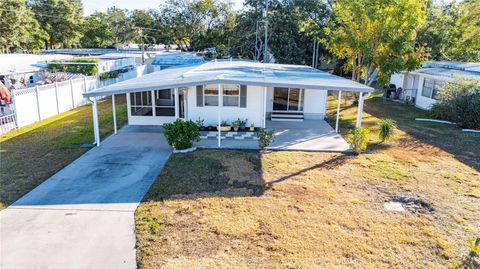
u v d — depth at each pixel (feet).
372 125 59.06
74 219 25.75
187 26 174.91
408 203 29.32
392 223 25.80
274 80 44.14
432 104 68.74
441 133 54.29
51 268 20.15
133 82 49.11
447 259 21.52
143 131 52.60
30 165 37.35
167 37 178.81
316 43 105.60
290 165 37.93
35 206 27.73
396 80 94.22
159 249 22.07
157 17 181.16
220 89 42.65
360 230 24.70
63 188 31.35
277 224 25.26
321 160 39.88
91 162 38.37
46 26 173.68
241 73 50.60
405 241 23.40
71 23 181.37
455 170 37.55
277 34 107.34
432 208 28.37
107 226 24.80
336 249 22.30
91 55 123.85
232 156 40.57
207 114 51.55
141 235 23.67
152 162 38.45
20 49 153.79
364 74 76.74
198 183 32.63
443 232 24.70
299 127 55.88
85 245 22.45
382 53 71.10
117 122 59.21
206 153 41.60
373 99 90.27
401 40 66.95
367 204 28.89
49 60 89.10
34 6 170.50
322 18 110.22
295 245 22.65
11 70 76.07
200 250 21.99
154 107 55.93
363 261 21.16
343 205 28.58
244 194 30.32
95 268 20.21
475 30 98.32
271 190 31.24
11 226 24.64
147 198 29.43
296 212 27.17
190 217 26.13
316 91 61.52
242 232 24.09
